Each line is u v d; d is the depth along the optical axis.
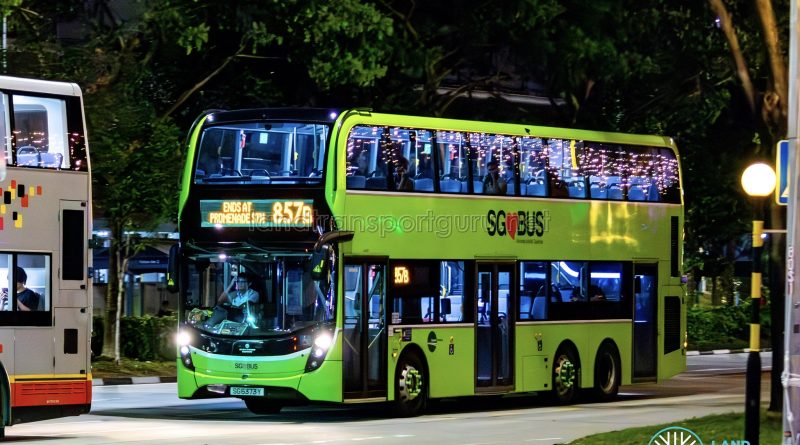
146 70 82.94
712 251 119.94
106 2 82.75
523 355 59.50
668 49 92.00
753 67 82.44
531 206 60.06
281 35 81.50
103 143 77.75
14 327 43.91
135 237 82.75
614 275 64.44
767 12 44.41
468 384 56.88
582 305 62.66
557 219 61.41
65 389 45.00
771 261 44.72
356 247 52.03
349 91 89.75
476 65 94.94
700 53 91.19
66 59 77.88
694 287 134.12
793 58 37.22
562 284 61.72
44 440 43.91
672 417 52.41
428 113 90.31
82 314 45.53
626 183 65.25
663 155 67.62
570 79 90.00
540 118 98.88
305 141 51.94
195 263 52.75
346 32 79.62
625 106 97.38
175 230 101.25
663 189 67.38
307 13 78.69
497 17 86.44
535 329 60.12
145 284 110.94
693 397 67.38
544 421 51.34
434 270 55.50
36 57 76.19
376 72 81.50
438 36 89.56
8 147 44.19
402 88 90.25
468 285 56.97
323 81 81.06
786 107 44.12
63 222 45.28
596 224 63.44
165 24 78.69
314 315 51.06
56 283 44.94
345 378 51.53
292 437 44.91
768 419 44.06
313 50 82.06
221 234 52.34
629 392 71.69
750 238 115.94
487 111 98.19
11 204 44.12
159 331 87.06
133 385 76.62
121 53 80.06
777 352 44.50
